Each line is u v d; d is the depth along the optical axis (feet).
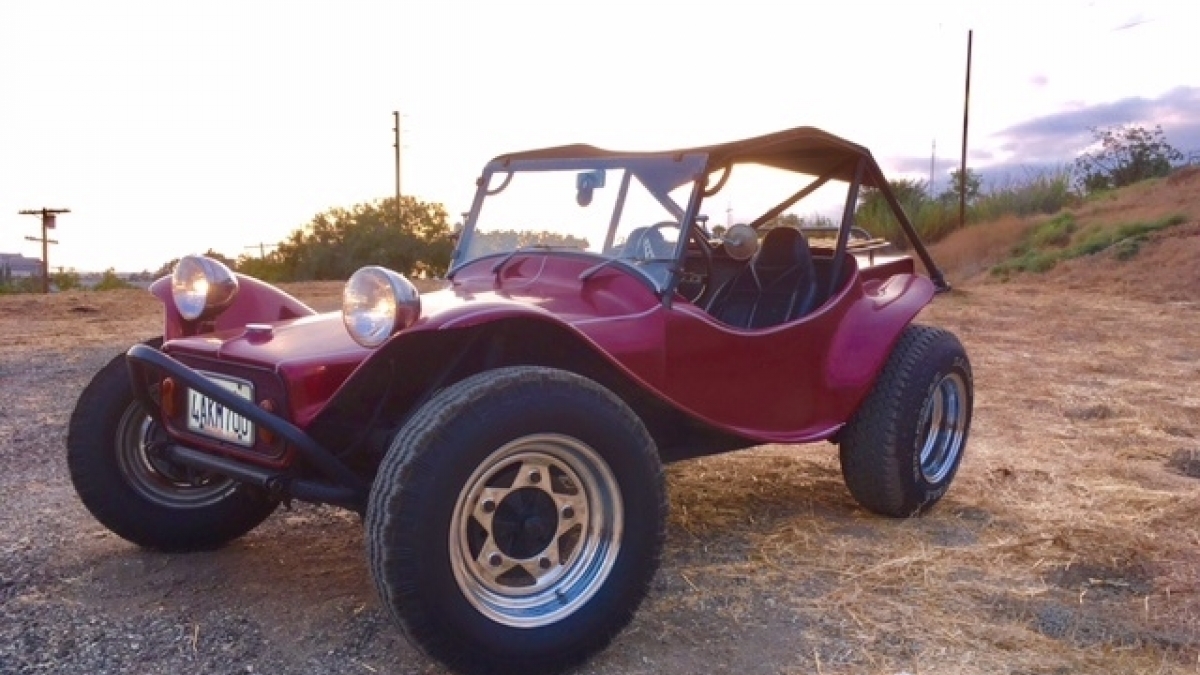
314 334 12.92
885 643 11.91
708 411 14.16
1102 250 66.49
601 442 11.00
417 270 121.29
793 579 13.76
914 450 16.03
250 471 12.10
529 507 11.00
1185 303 51.85
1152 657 11.65
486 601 10.66
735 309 16.88
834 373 15.47
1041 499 17.47
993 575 13.97
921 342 16.44
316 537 15.38
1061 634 12.23
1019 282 64.08
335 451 12.34
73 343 37.04
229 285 14.15
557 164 15.67
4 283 116.78
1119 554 14.74
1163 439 22.16
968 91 95.96
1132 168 97.25
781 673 11.21
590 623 11.00
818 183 17.42
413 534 10.02
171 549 14.60
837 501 17.38
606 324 13.06
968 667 11.34
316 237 123.95
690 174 14.19
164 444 13.47
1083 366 32.45
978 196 98.07
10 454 20.20
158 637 11.95
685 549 14.85
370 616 12.50
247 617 12.49
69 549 14.78
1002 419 24.16
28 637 11.91
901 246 70.54
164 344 13.44
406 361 12.27
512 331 12.14
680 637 12.01
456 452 10.19
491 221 16.06
